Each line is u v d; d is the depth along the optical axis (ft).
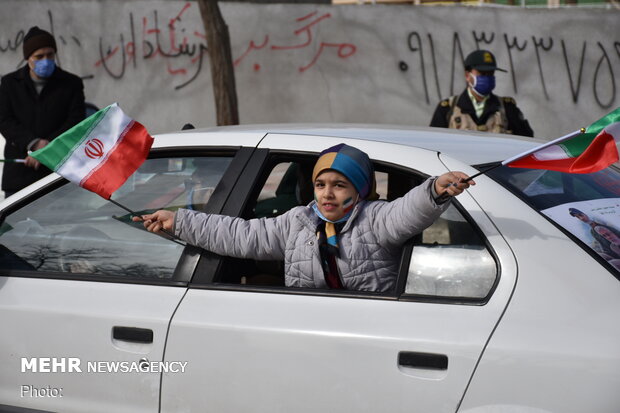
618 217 17.71
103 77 76.59
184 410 18.43
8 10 75.41
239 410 17.88
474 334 16.14
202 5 67.15
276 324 17.72
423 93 75.46
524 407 15.47
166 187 21.16
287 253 19.03
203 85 75.56
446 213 17.61
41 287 20.54
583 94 74.59
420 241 17.72
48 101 39.83
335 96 76.07
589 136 16.85
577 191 18.63
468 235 17.21
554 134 75.31
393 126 22.63
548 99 75.00
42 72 39.19
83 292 20.01
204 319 18.34
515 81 75.15
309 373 17.22
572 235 16.80
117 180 20.03
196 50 75.36
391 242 17.98
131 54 76.07
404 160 18.90
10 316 20.36
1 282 21.07
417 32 75.00
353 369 16.87
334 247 18.38
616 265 16.30
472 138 21.35
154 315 18.85
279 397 17.49
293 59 76.13
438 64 75.10
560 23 74.08
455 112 39.73
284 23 75.77
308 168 21.20
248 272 20.63
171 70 75.87
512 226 16.93
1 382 20.57
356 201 18.49
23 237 21.94
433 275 17.22
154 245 20.30
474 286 16.79
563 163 16.98
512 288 16.30
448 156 18.78
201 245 19.25
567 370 15.29
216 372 18.07
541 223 16.97
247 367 17.78
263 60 76.38
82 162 20.08
